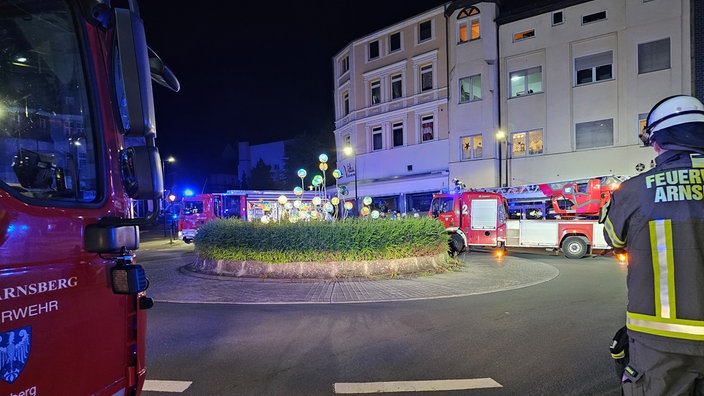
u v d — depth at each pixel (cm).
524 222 1598
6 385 165
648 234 204
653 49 2117
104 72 238
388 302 805
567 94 2338
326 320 678
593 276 1119
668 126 216
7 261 170
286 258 1045
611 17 2228
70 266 200
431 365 484
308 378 449
